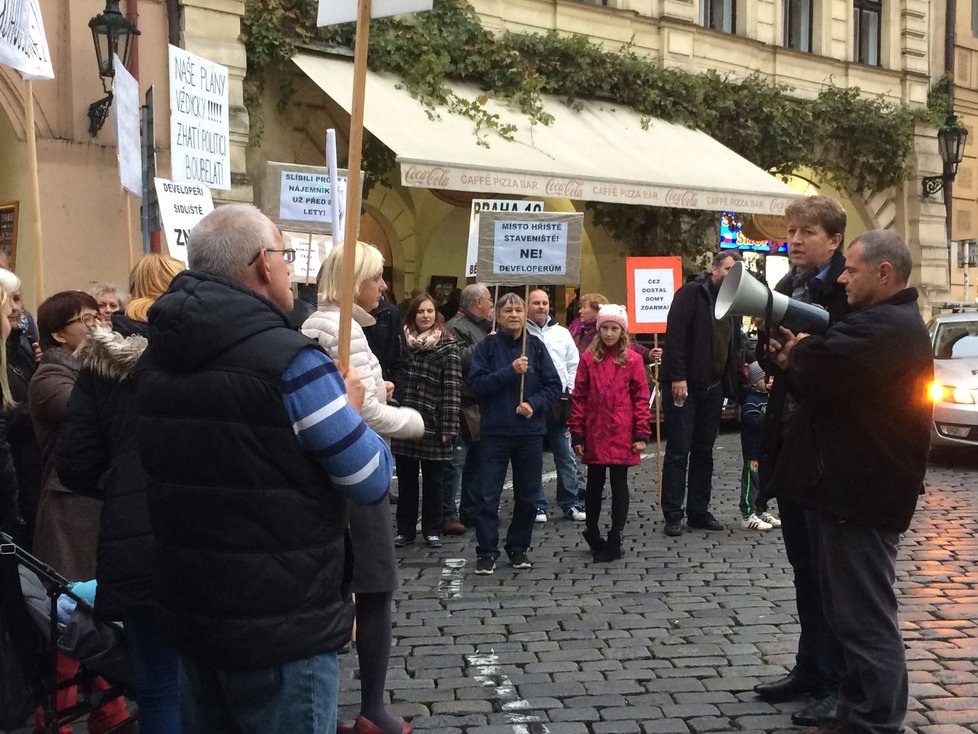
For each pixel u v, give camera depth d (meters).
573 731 4.16
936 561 6.93
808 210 4.17
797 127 17.75
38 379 4.18
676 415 7.78
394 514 8.63
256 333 2.46
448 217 15.78
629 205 16.22
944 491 9.59
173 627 2.52
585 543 7.57
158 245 10.08
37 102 10.82
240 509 2.41
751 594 6.15
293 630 2.44
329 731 2.52
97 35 10.57
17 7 6.12
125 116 7.52
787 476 3.86
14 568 3.53
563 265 7.98
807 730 4.12
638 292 9.55
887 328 3.61
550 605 5.93
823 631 4.30
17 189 11.06
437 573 6.70
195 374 2.45
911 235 20.23
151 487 2.55
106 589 3.21
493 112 13.87
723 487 9.81
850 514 3.67
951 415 10.98
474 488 8.21
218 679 2.53
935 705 4.38
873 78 19.52
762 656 5.03
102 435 3.33
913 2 19.86
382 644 4.05
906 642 5.23
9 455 3.66
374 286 4.21
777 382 4.09
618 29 15.99
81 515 4.09
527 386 6.70
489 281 7.93
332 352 3.99
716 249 17.02
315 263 7.57
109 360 3.26
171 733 3.32
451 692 4.58
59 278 10.96
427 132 12.44
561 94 15.20
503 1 14.73
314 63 12.74
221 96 7.89
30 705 3.67
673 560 7.01
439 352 7.46
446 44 13.64
